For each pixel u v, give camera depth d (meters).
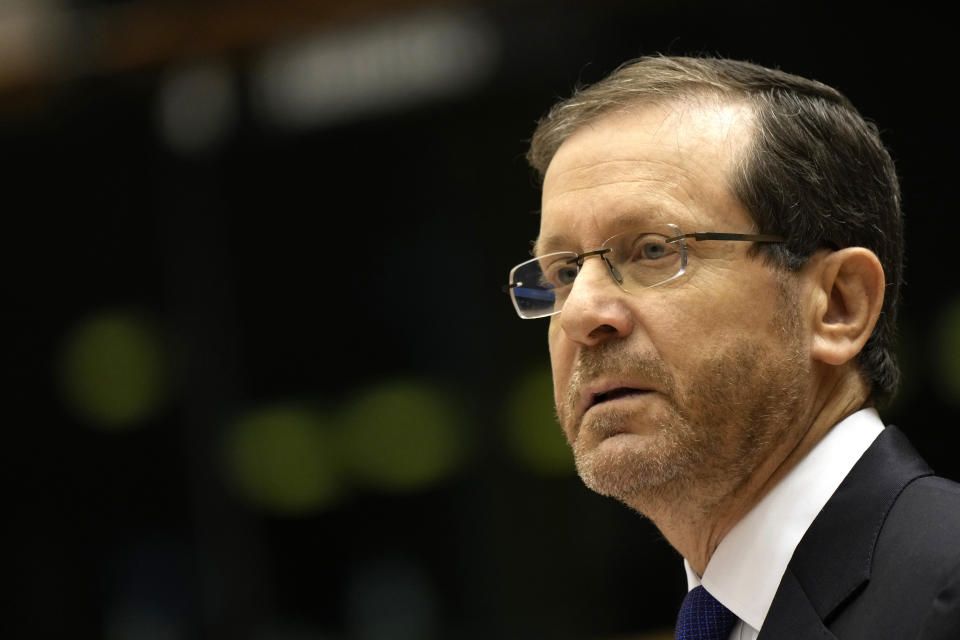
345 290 16.89
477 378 16.22
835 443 5.09
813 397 5.14
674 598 15.23
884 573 4.51
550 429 15.75
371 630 16.94
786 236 5.08
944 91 13.23
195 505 17.72
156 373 17.89
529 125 15.52
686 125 5.18
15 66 17.62
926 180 13.26
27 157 18.06
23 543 18.12
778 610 4.72
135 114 17.66
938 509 4.56
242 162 17.33
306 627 17.33
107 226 17.94
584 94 5.51
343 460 17.09
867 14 13.46
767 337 5.02
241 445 17.55
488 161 15.87
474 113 15.85
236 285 17.48
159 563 17.83
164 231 17.75
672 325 4.99
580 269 5.25
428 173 16.25
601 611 15.45
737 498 5.14
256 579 17.47
